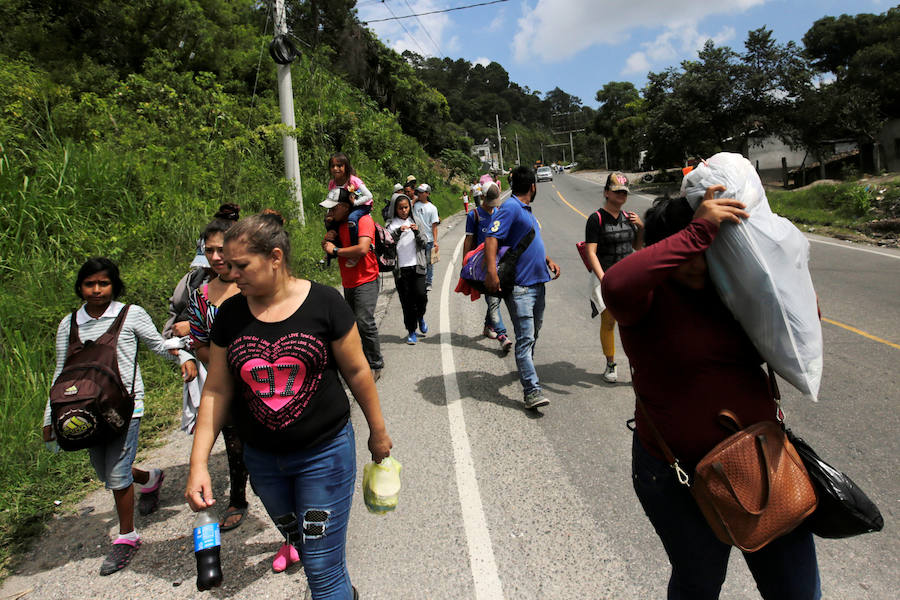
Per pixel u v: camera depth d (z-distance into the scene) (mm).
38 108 10078
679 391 1750
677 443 1760
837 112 25750
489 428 4449
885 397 4508
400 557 3002
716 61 28953
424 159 33562
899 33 31578
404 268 6664
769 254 1574
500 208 4617
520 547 3023
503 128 128250
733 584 2664
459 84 139875
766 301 1581
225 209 3277
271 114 16641
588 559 2898
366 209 5340
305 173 16703
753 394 1733
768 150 32719
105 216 7875
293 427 2135
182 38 16969
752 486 1619
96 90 13133
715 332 1709
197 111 12930
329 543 2256
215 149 11930
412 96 40469
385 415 4824
